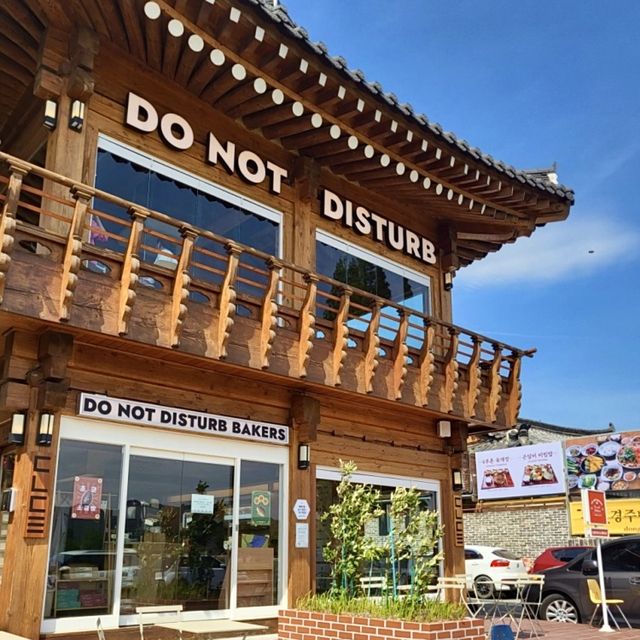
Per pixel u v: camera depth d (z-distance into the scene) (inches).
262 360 333.7
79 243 270.4
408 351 422.6
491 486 1056.8
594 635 406.9
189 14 302.7
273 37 315.3
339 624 304.5
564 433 1205.1
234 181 392.5
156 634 309.7
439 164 416.8
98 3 308.5
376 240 467.8
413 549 322.3
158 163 360.5
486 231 532.7
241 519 359.9
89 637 290.0
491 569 737.0
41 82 314.3
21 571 270.8
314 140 402.6
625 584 463.2
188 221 370.0
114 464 317.4
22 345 291.6
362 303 458.6
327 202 435.8
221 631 274.7
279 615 331.9
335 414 417.7
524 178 448.5
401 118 378.0
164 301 305.3
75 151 320.8
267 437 375.6
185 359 328.8
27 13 314.8
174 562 327.9
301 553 374.0
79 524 299.0
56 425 295.1
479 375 466.6
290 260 410.3
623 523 906.1
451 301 513.7
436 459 481.4
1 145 386.9
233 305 318.0
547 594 499.5
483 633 297.0
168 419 335.0
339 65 339.6
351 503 342.6
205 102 382.3
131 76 354.9
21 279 262.8
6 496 296.5
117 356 320.8
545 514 976.3
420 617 291.3
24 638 237.8
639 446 923.4
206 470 351.6
